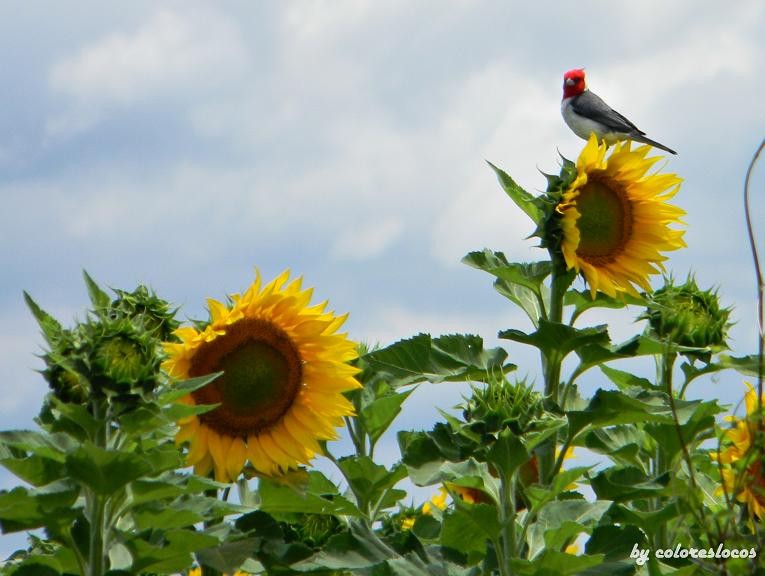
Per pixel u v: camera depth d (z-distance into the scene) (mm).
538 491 8805
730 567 7117
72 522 7809
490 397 8859
